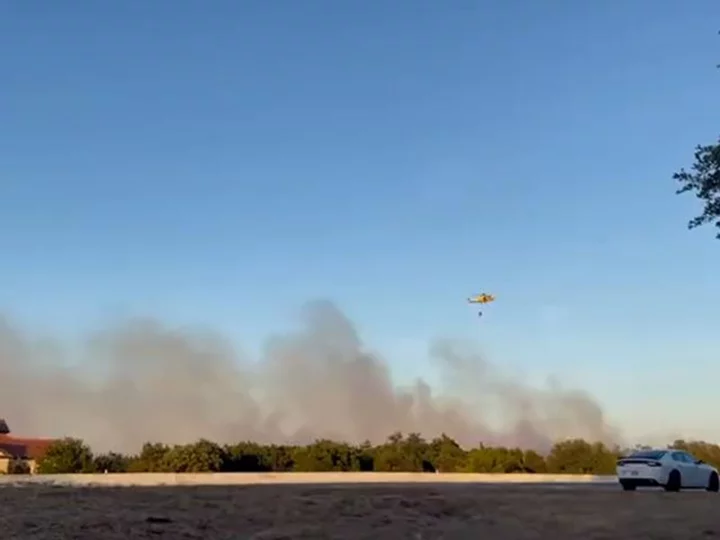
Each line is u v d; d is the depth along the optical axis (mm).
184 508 15133
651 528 15289
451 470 58188
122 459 48031
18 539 11289
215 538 12297
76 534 11828
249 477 33594
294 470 50156
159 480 29109
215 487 21672
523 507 18281
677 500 21406
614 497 22281
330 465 50781
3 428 65875
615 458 59281
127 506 15094
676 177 15086
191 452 47000
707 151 14711
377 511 16125
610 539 14000
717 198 14766
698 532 14875
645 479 27531
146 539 11883
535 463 59938
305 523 14086
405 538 13297
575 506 18938
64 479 27672
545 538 13930
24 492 17500
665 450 28875
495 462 57781
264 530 13148
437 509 17031
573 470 59219
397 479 36906
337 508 16172
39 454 55625
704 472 28703
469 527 14797
